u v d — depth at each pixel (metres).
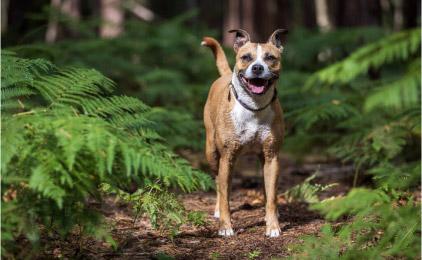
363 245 4.00
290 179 7.58
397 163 6.88
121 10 20.11
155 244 4.50
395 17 19.16
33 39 10.96
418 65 2.03
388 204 3.06
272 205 5.05
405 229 3.22
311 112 6.98
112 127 3.36
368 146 6.57
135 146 3.28
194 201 6.19
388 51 2.13
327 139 7.73
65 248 4.05
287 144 7.90
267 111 5.06
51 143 3.22
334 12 17.11
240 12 21.97
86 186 3.30
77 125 3.20
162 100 11.41
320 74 2.35
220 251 4.46
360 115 7.09
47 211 3.27
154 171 3.21
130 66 11.74
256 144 5.16
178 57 14.68
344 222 4.79
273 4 17.52
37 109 3.50
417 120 6.23
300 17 23.39
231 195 6.70
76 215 3.36
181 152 8.48
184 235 4.85
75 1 19.23
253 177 7.85
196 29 16.95
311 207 2.90
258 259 4.25
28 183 3.23
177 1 31.23
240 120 5.06
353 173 7.29
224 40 23.02
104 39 12.88
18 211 3.18
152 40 14.30
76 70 4.06
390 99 1.98
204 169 7.81
